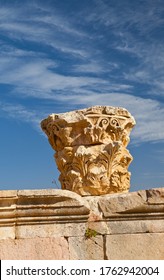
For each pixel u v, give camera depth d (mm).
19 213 10656
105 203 11008
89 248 10766
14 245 10523
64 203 10773
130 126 13047
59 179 13023
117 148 12125
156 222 10914
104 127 12352
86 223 10891
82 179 12172
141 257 10766
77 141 12438
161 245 10820
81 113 12414
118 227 10906
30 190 10641
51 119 12773
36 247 10602
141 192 10992
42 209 10711
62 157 12523
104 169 12172
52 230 10734
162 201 10875
